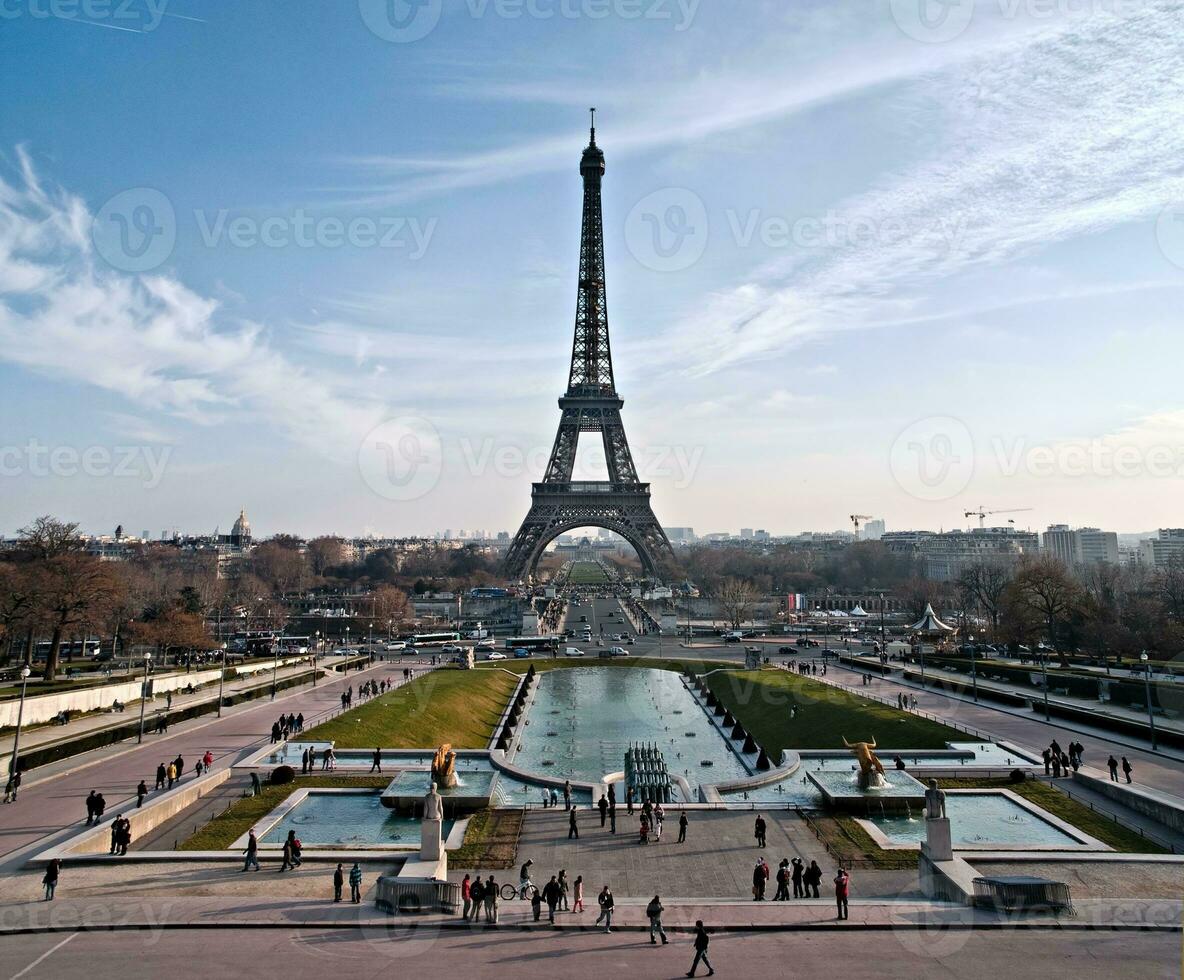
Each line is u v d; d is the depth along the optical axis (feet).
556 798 338.95
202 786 336.49
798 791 355.36
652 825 295.28
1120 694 523.70
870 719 485.56
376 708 520.42
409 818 313.32
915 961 187.73
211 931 206.39
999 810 313.53
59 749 396.78
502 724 530.68
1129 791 308.19
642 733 529.86
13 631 616.39
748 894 235.61
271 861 256.93
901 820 310.86
